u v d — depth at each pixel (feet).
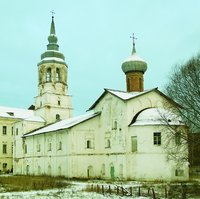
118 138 177.17
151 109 171.01
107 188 133.69
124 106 173.78
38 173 226.17
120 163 173.88
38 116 261.85
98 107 196.85
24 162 244.63
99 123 194.49
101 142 191.62
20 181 168.04
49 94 258.16
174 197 106.01
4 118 303.89
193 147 146.82
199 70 147.33
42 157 222.48
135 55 199.62
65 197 109.29
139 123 166.50
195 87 146.72
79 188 135.95
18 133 256.32
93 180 175.22
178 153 154.51
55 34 266.98
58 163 202.69
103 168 188.65
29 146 240.53
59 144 203.51
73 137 188.85
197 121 144.05
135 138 168.04
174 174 160.86
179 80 152.25
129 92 192.85
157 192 118.62
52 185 145.28
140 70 196.85
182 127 149.18
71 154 187.42
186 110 147.64
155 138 163.94
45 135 220.43
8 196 112.37
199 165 196.03
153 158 162.09
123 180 167.32
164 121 157.38
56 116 259.19
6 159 300.40
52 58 261.03
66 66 267.39
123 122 173.88
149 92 178.40
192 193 114.52
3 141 301.02
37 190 130.21
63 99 263.49
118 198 106.32
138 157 164.45
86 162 189.98
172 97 156.87
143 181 160.25
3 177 203.82
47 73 261.24
